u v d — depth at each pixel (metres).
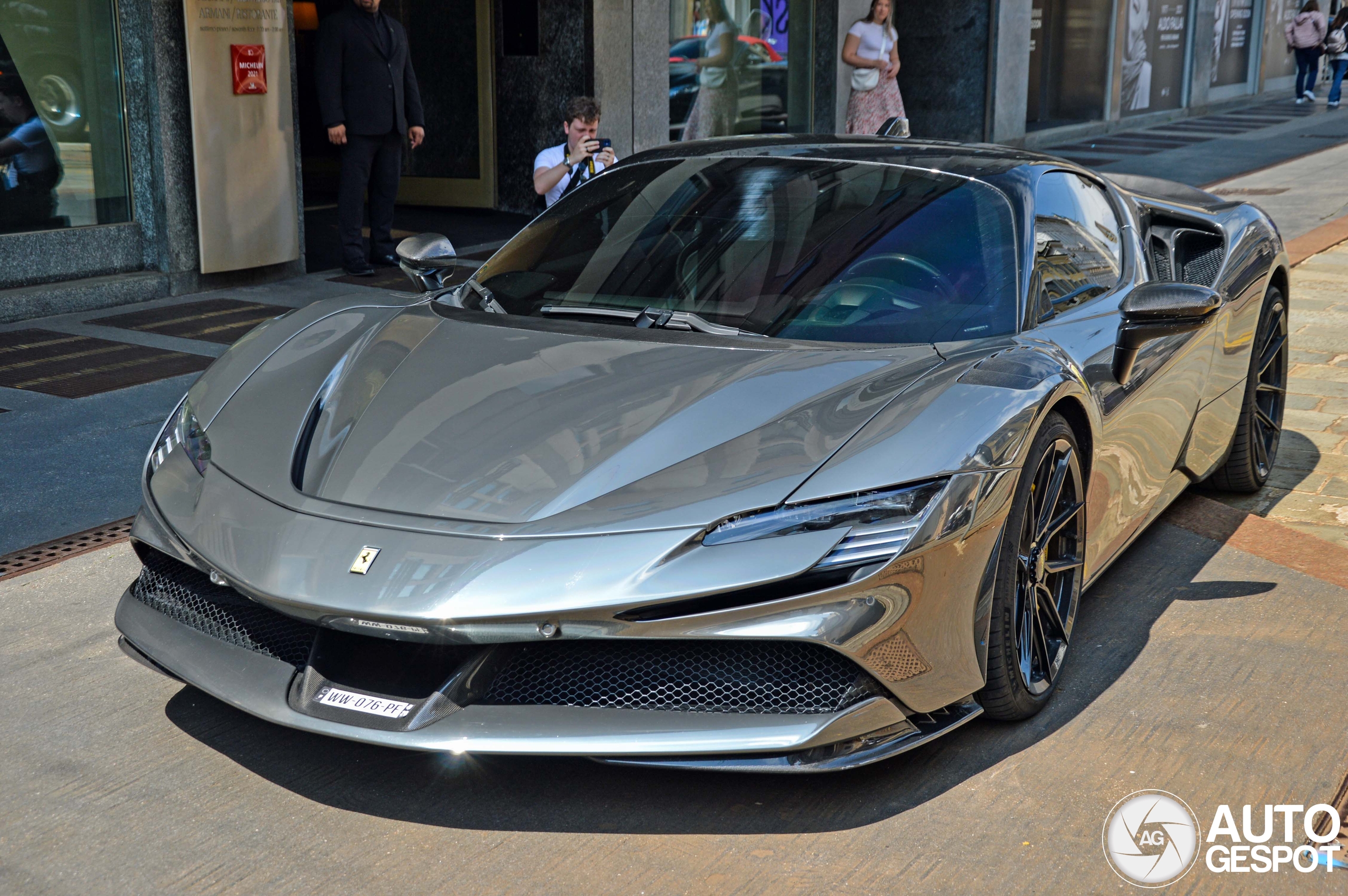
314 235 10.04
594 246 3.40
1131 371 3.17
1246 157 15.03
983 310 2.97
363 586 2.26
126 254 7.49
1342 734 2.73
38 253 7.04
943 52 15.48
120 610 2.72
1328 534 4.07
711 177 3.55
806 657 2.32
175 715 2.74
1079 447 2.97
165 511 2.61
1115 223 3.89
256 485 2.56
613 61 10.55
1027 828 2.35
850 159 3.52
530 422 2.57
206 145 7.46
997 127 15.62
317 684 2.36
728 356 2.79
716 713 2.30
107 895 2.12
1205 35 21.23
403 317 3.20
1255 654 3.13
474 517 2.35
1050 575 2.93
